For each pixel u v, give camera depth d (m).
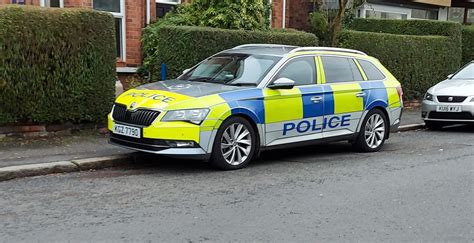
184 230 4.89
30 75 8.27
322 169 7.57
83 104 8.91
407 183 6.79
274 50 8.39
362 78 8.98
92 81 8.95
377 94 9.05
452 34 15.95
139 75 12.07
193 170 7.29
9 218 5.15
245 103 7.26
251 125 7.40
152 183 6.55
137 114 7.00
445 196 6.21
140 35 12.37
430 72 15.47
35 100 8.39
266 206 5.68
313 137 8.15
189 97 7.00
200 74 8.30
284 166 7.74
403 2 20.72
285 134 7.77
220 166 7.18
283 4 15.90
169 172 7.17
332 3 17.44
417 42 14.95
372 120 9.08
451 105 11.53
